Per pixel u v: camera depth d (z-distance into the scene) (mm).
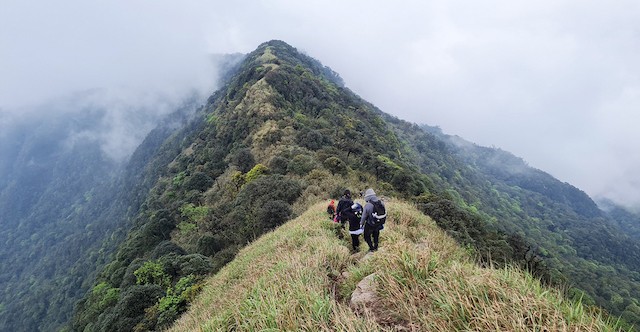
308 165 35344
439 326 3504
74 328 30984
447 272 4371
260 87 65375
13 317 84562
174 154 87188
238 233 27031
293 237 10922
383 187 35969
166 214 38219
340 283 6109
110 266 37250
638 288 86750
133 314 18312
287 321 4281
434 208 28562
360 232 8523
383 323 4090
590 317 3295
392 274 4691
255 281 7238
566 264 87062
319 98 74250
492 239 29797
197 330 6090
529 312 3273
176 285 18484
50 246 130000
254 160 43656
